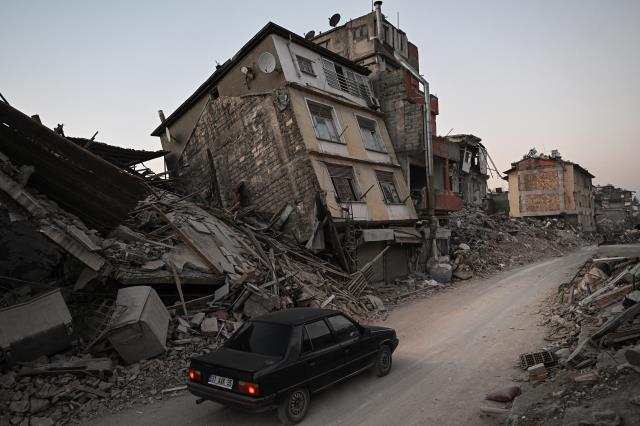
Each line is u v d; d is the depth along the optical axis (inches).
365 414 231.6
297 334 240.4
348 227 673.0
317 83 754.8
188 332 356.5
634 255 434.6
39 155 362.3
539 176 2026.3
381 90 917.8
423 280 816.3
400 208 832.3
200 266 434.9
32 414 241.9
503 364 300.0
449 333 411.8
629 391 190.9
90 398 261.9
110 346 314.5
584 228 2102.6
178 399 266.5
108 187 378.6
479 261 952.3
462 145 1480.1
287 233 692.1
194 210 614.5
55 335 288.4
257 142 746.2
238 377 213.6
